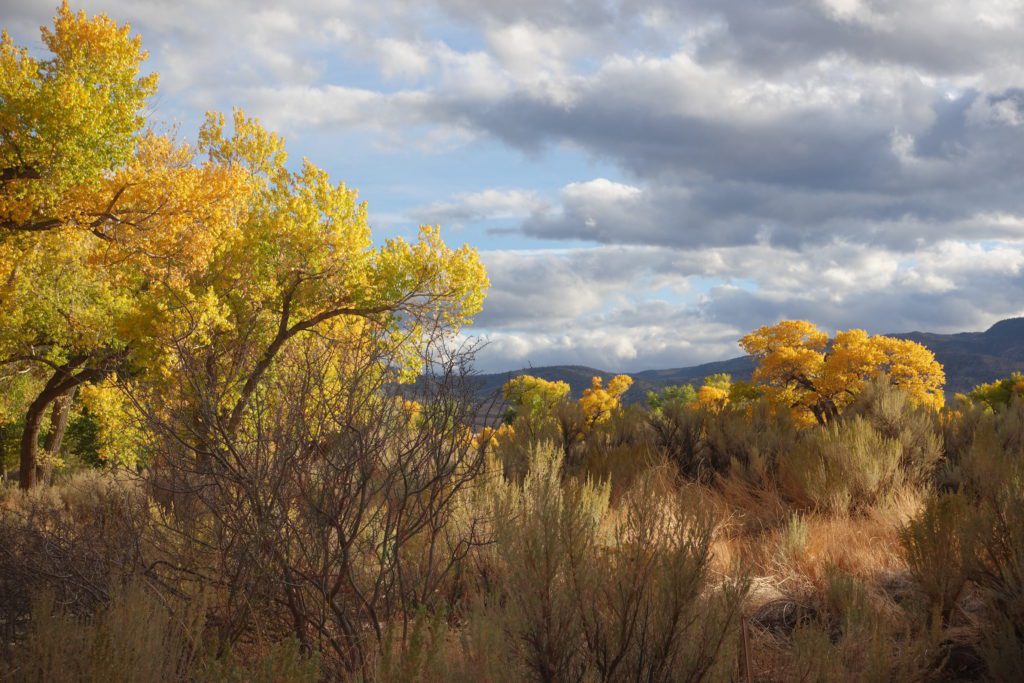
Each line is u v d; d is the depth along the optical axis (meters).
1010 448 6.50
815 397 38.00
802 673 2.96
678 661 2.71
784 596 4.11
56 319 18.33
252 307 17.44
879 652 3.01
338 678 3.21
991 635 3.24
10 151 14.92
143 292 19.36
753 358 41.97
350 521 3.80
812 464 6.68
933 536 3.78
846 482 6.38
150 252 17.05
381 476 3.95
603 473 7.52
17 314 18.00
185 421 3.86
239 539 3.57
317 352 4.39
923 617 3.49
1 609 3.61
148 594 3.32
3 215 15.24
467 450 4.46
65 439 30.89
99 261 17.73
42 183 15.25
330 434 3.81
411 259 22.03
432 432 4.06
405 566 4.12
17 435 31.23
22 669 2.74
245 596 3.47
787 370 39.34
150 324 12.45
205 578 3.56
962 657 3.27
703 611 2.80
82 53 16.34
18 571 3.70
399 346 4.34
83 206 15.75
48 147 14.78
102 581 3.70
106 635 2.62
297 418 3.82
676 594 2.67
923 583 3.75
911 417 8.07
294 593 3.54
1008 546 3.71
